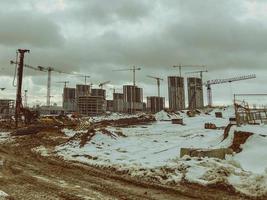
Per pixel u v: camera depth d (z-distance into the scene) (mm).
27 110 59094
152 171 15984
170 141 32656
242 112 27062
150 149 27203
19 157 24375
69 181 14891
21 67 57031
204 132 39938
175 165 16359
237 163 17047
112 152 26172
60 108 146625
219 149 19328
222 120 69312
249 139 20641
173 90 182625
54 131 47188
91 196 11875
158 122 70625
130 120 69938
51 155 26000
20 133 46312
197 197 11781
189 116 87188
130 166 17797
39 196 11906
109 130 37438
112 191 12719
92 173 17156
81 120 69000
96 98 163250
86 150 28531
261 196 11633
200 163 16234
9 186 13734
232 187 12680
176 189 12898
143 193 12359
